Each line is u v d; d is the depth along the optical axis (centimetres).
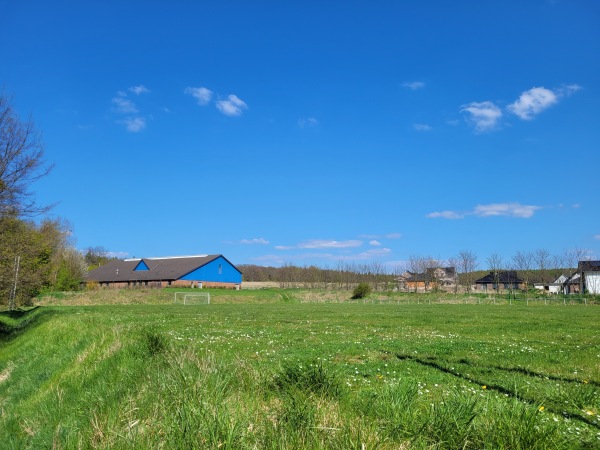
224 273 10162
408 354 1511
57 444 691
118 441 561
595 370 1232
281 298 8388
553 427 561
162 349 1033
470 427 546
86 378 1042
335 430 515
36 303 6731
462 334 2255
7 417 1020
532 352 1559
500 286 11350
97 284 9156
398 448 498
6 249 2566
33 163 2592
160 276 9525
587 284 8900
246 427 534
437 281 9800
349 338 2030
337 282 10956
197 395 631
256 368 874
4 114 2500
